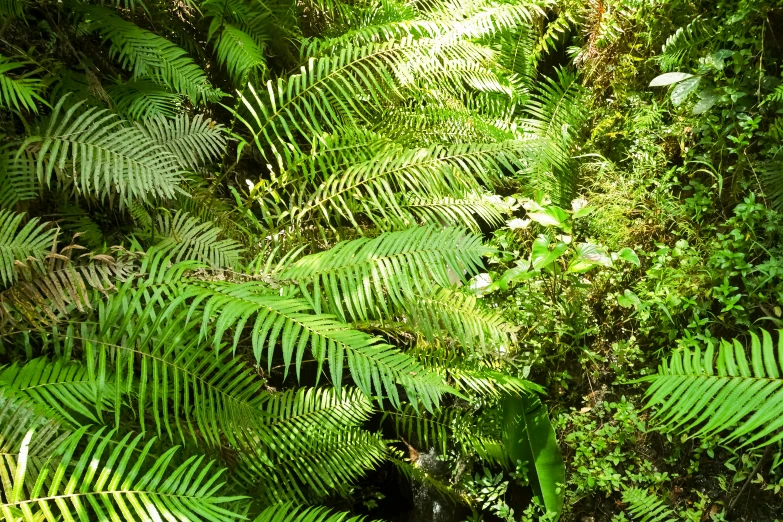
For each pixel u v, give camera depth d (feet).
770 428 5.33
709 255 11.05
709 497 9.38
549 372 11.69
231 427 7.59
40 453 5.72
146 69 9.98
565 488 10.15
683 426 9.84
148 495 5.49
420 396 6.52
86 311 7.02
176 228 9.32
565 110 13.92
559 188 13.04
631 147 13.55
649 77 14.44
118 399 6.20
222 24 11.67
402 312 9.29
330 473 9.08
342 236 11.00
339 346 6.44
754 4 11.93
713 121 12.26
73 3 9.71
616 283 11.89
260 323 6.32
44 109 9.18
